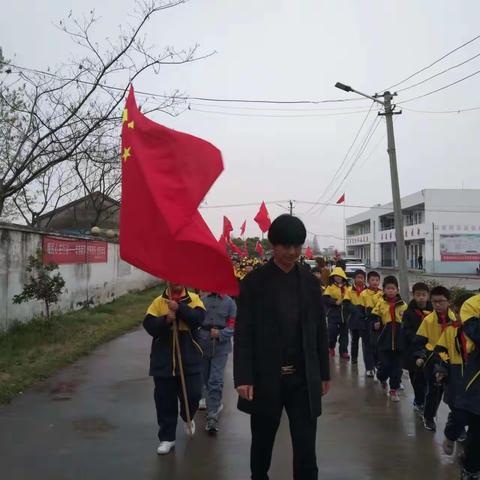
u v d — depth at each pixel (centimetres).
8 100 1350
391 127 1823
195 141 429
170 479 445
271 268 367
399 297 733
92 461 483
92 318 1431
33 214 2091
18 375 796
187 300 511
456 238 5222
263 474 371
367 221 7706
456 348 472
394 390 720
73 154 1381
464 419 470
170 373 500
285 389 358
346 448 523
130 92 464
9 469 463
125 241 431
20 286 1148
